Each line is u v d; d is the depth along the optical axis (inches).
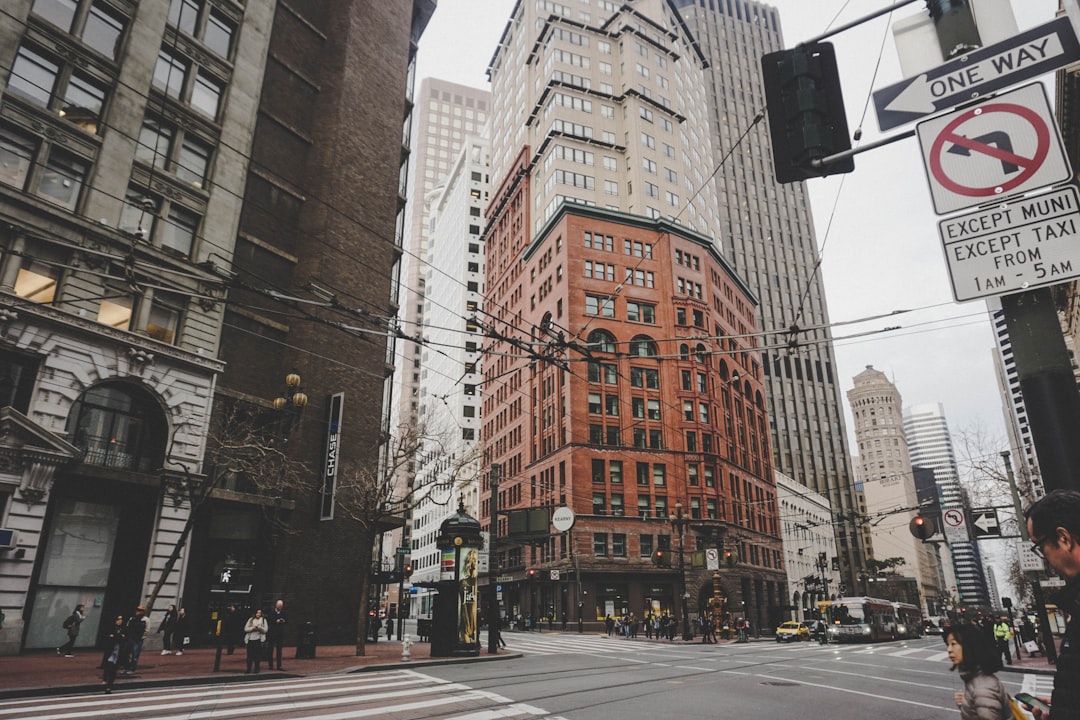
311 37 1365.7
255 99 1157.1
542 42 2994.6
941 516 917.8
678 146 2901.1
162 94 995.3
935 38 199.5
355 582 1153.4
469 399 3949.3
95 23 933.2
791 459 4601.4
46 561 804.0
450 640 869.2
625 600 2143.2
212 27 1116.5
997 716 175.0
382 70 1482.5
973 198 179.9
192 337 972.6
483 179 4557.1
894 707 471.5
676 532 2256.4
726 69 5595.5
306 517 1100.5
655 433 2354.8
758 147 5472.4
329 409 1169.4
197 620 946.7
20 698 470.9
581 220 2514.8
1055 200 170.7
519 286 2940.5
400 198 1565.0
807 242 5319.9
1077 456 155.1
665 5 3208.7
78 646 816.9
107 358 860.6
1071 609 107.3
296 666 711.1
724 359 2691.9
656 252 2588.6
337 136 1311.5
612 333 2396.7
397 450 1067.3
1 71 814.5
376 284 1334.9
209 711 422.3
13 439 752.3
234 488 1010.7
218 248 1033.5
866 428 6781.5
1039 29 180.1
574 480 2201.0
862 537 4753.9
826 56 225.0
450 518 932.6
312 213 1249.4
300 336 1168.8
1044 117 175.2
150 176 957.2
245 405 1051.3
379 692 522.6
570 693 525.7
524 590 2496.3
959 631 189.6
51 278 831.1
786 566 3189.0
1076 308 1422.2
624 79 2866.6
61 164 864.3
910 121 195.0
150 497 903.7
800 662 874.8
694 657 956.6
